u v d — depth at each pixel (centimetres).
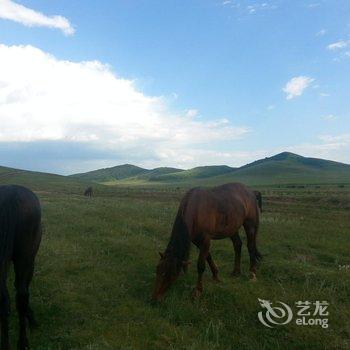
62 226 1530
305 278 962
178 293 867
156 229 1513
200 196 904
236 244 1034
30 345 631
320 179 14800
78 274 962
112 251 1182
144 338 652
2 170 11381
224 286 899
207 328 705
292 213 2839
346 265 1143
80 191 6397
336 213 2878
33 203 638
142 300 824
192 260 1132
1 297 541
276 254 1234
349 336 696
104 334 655
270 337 698
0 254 550
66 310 752
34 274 937
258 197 1170
